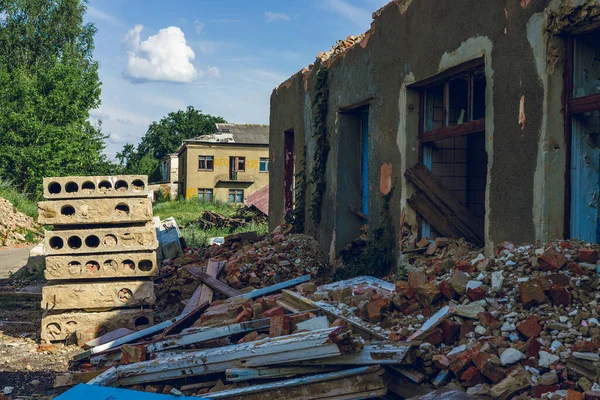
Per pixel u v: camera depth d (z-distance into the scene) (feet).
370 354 12.07
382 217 24.12
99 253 22.26
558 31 14.87
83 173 103.19
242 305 17.92
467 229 20.75
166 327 19.34
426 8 20.85
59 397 12.23
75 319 21.58
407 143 22.45
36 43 115.85
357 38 30.19
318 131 31.12
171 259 34.37
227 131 153.48
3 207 72.69
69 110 100.89
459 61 18.89
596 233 15.42
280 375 12.76
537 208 15.34
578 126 15.25
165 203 135.95
